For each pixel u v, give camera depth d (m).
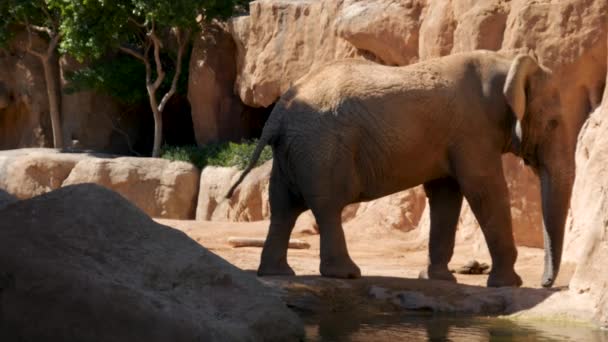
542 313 10.94
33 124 44.41
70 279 7.84
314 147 12.36
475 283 13.96
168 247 8.93
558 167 12.88
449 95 12.56
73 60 43.00
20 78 44.34
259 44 35.03
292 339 9.12
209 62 38.53
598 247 10.84
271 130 12.70
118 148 44.53
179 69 39.19
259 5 35.06
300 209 13.16
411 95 12.48
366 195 12.77
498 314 11.30
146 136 45.53
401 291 11.84
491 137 12.72
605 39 17.98
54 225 8.55
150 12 36.47
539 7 18.86
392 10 26.23
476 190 12.63
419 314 11.34
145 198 36.06
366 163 12.52
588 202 15.62
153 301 7.98
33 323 7.70
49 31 41.62
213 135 39.03
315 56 32.38
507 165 19.59
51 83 42.00
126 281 8.29
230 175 33.97
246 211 31.86
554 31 18.56
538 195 19.17
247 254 17.94
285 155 12.66
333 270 12.43
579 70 18.20
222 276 8.99
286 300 11.46
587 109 18.23
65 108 43.56
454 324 10.42
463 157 12.59
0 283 7.86
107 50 43.09
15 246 8.14
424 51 23.94
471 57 12.94
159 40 38.62
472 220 20.39
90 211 8.80
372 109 12.41
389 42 26.33
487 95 12.69
